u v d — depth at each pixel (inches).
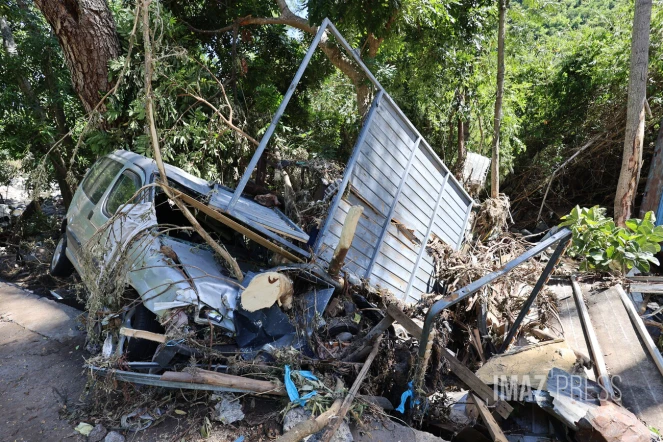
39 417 122.9
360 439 116.9
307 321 142.5
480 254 255.4
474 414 140.1
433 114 404.8
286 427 113.8
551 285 213.2
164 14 237.8
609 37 409.7
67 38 236.2
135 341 129.2
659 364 141.2
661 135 301.6
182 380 114.6
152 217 152.4
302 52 374.6
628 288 199.8
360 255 196.5
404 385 142.3
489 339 175.6
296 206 202.8
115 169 198.1
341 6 277.1
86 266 140.1
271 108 342.3
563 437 123.1
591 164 410.9
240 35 344.8
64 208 388.2
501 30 311.3
